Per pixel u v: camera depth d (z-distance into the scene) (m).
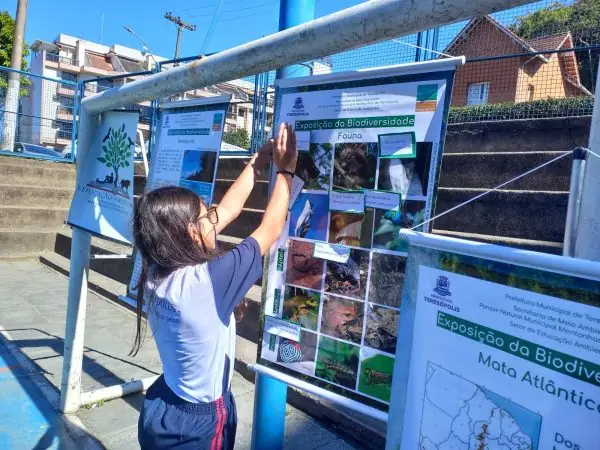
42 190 8.88
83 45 48.50
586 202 1.24
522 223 3.68
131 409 3.25
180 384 1.48
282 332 1.92
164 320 1.46
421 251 1.23
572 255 1.33
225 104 2.39
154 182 2.74
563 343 0.92
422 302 1.22
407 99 1.60
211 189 2.35
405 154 1.60
